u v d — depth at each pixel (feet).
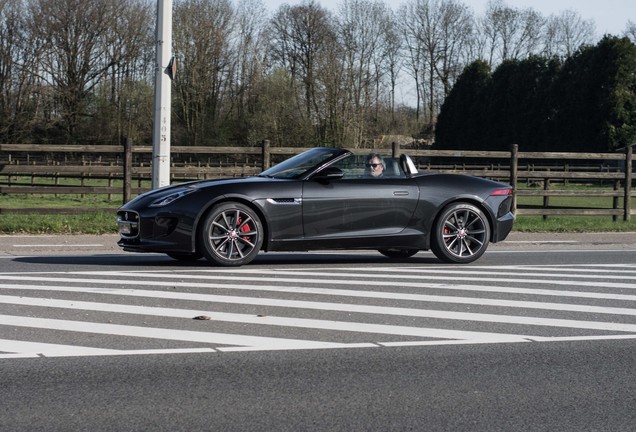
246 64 238.07
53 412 14.43
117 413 14.43
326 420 14.24
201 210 31.89
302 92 205.05
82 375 16.79
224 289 27.02
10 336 19.98
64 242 42.11
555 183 143.33
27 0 202.49
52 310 23.15
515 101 241.55
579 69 217.97
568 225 54.70
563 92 225.35
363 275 30.86
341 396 15.67
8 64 201.36
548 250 42.45
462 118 261.65
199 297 25.50
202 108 222.07
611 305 25.63
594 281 30.50
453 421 14.32
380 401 15.40
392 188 34.30
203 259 35.40
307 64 234.38
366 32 232.94
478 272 32.40
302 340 20.16
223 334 20.62
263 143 52.29
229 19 228.84
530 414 14.80
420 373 17.44
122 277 29.35
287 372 17.31
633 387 16.67
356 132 205.16
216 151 51.88
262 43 241.55
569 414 14.84
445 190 35.12
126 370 17.24
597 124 212.23
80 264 33.22
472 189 35.53
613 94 207.92
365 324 22.12
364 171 34.37
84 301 24.57
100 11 210.38
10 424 13.76
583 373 17.69
